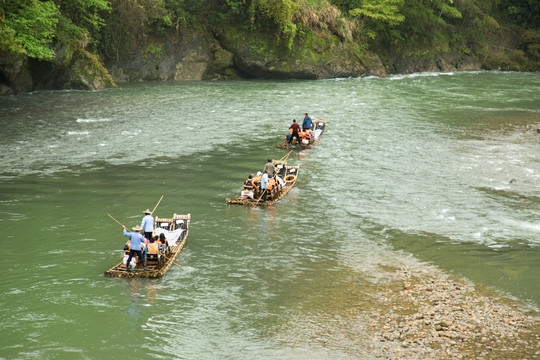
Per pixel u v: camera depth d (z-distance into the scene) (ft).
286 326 39.01
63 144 89.97
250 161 82.64
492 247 52.85
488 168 78.95
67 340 37.60
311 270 47.96
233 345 36.86
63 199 65.21
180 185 71.20
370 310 41.01
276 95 144.36
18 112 113.60
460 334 37.63
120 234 55.62
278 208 63.57
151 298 43.21
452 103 135.74
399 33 210.79
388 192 68.85
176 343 37.24
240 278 46.55
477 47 231.09
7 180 71.61
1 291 43.98
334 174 76.48
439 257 50.57
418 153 87.30
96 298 43.16
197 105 126.93
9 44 114.01
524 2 245.86
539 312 40.88
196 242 54.03
